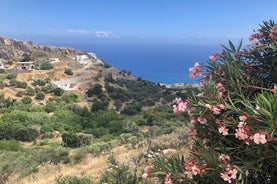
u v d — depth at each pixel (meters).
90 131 64.56
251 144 2.69
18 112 69.50
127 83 123.75
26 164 19.61
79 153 19.27
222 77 3.27
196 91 3.13
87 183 9.43
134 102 99.62
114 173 7.51
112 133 61.81
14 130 58.41
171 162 3.16
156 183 3.40
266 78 3.35
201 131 3.09
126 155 14.47
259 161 2.75
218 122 2.94
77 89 111.56
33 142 57.38
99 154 18.80
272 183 2.87
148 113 67.75
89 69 136.38
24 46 162.50
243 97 2.98
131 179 6.95
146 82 128.00
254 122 2.63
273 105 2.46
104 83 119.00
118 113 89.00
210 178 2.96
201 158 2.93
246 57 3.40
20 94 97.94
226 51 3.33
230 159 2.86
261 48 3.36
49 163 19.25
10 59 150.88
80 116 75.69
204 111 3.00
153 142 15.54
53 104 86.06
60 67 137.25
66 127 66.75
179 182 3.02
